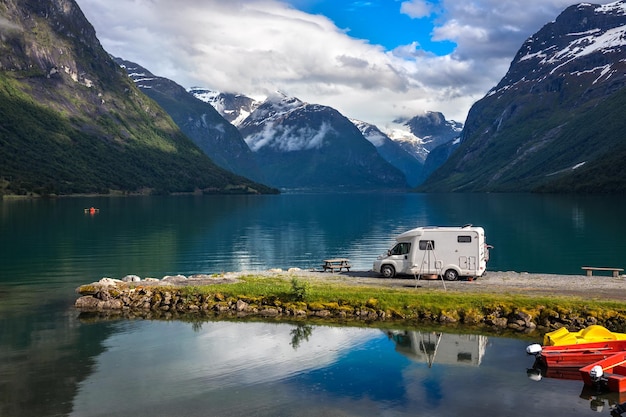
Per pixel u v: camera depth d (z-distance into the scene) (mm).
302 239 107875
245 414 23031
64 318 40094
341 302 40844
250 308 41656
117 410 23531
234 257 81312
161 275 63719
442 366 28891
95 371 28594
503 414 22906
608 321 34969
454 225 133125
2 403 24344
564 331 30672
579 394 25094
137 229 123562
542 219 143625
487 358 30156
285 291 43094
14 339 34625
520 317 36281
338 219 168000
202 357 30906
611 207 184875
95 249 87188
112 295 44688
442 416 22688
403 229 130375
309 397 24828
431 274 47625
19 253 81125
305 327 36938
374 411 23250
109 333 36062
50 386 26453
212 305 42406
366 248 93375
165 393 25438
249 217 175875
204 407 23781
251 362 29891
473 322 37031
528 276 49812
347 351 31609
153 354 31484
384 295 40906
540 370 28250
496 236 103938
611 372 25859
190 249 90062
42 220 145750
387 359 30109
